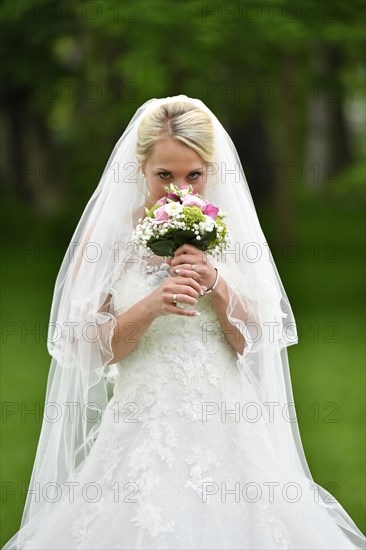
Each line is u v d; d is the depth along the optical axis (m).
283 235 21.66
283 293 5.68
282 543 5.04
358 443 9.65
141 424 5.05
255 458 5.17
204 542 4.84
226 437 5.11
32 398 11.46
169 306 4.93
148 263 5.24
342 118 32.19
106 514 4.96
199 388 5.07
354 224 28.33
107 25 16.28
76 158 23.38
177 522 4.86
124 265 5.28
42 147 29.20
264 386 5.43
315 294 18.73
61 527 5.11
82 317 5.20
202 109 5.26
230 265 5.43
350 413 10.78
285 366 5.72
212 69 17.28
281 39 15.83
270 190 29.97
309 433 10.08
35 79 21.58
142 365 5.11
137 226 5.03
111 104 19.64
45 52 21.48
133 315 5.01
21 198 28.88
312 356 13.73
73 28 19.36
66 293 5.39
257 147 30.06
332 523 5.42
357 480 8.52
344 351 13.98
